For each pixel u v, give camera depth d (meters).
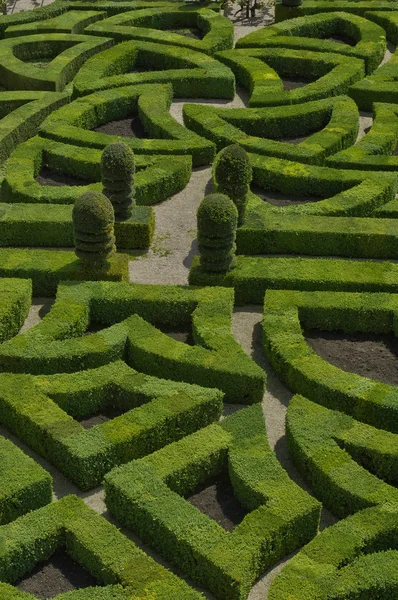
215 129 30.67
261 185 28.14
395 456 16.52
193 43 38.59
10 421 18.14
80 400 18.38
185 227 26.62
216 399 18.11
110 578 14.29
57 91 35.19
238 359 19.36
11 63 36.50
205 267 22.55
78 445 16.77
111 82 34.41
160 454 16.52
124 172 24.27
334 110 31.95
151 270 24.44
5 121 31.08
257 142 29.73
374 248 24.59
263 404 19.25
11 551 14.46
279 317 20.86
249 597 14.61
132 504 15.48
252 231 24.59
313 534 15.66
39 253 23.64
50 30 40.50
